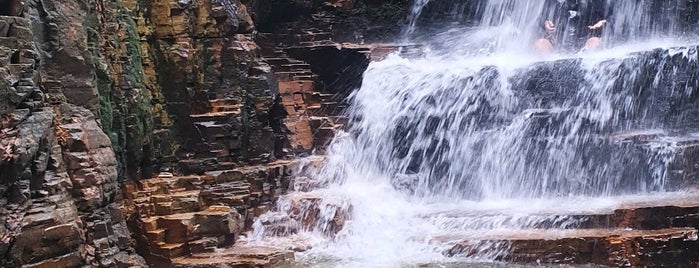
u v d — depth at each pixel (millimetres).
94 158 11078
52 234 9875
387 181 16594
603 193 14703
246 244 13125
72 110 11266
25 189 9773
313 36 20250
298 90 17672
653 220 12086
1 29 10008
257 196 14000
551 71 16203
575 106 15922
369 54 18359
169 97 14359
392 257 12453
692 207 11992
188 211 12898
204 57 14727
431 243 12523
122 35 13289
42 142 10164
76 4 11797
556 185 15141
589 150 14953
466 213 13781
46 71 11156
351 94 18156
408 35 21922
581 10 22250
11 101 9742
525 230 12680
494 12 22594
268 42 19219
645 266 11289
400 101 17094
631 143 14617
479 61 18922
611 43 21891
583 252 11648
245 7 16688
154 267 12242
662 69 15805
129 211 12664
